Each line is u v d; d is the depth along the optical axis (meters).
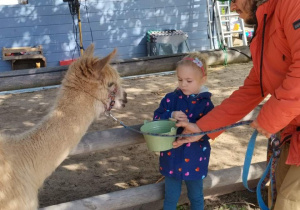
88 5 11.59
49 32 11.44
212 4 12.23
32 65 11.58
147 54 12.48
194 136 2.77
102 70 2.90
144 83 9.30
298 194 2.36
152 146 2.82
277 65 2.31
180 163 3.04
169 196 3.20
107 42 12.04
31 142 2.70
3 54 11.01
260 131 2.36
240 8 2.36
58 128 2.75
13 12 11.06
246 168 2.69
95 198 3.32
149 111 7.12
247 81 2.81
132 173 4.75
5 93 8.71
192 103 3.07
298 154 2.32
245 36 12.38
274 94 2.18
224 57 10.62
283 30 2.16
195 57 3.06
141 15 12.16
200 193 3.26
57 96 2.87
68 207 3.23
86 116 2.84
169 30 12.43
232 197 4.10
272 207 2.66
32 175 2.69
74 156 5.21
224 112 2.77
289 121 2.21
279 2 2.12
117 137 3.26
